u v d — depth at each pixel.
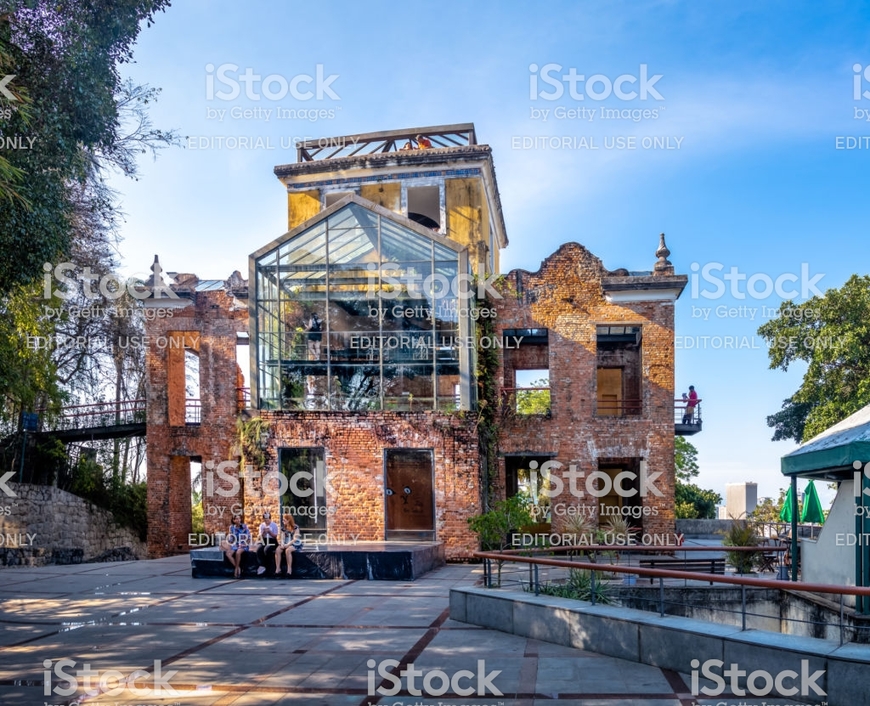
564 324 23.12
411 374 20.58
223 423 24.41
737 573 16.39
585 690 7.46
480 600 10.74
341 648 9.42
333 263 20.94
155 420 24.62
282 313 20.91
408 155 24.86
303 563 16.62
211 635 10.36
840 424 15.23
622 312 22.97
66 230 12.36
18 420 26.34
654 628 8.37
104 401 27.75
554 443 22.81
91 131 12.36
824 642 7.31
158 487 24.38
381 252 20.83
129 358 29.56
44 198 11.53
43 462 25.64
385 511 19.95
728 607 14.08
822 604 12.77
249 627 10.91
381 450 20.09
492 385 22.58
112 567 19.55
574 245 23.33
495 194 27.78
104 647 9.70
